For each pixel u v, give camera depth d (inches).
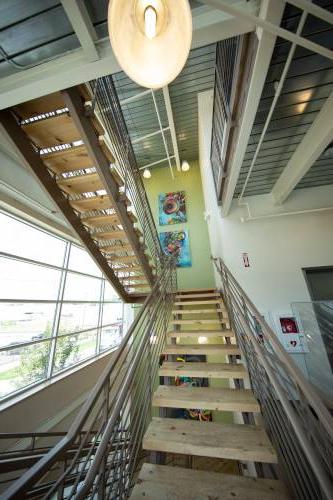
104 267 123.7
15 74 50.5
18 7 42.1
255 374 72.7
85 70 48.5
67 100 59.8
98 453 36.9
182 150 242.1
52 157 75.7
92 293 201.3
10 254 122.7
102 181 79.0
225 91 88.4
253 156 100.7
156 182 262.5
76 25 42.3
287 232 128.3
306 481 40.3
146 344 72.9
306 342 104.4
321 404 32.2
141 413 63.1
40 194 128.6
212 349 90.2
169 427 60.2
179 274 222.1
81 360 170.6
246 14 39.0
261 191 133.8
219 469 153.7
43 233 149.6
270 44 49.5
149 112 187.5
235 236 133.0
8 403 102.0
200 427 60.0
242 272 126.0
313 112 79.2
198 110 183.5
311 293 117.6
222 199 134.9
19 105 62.8
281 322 111.4
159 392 72.4
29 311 132.0
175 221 242.2
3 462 48.0
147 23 25.4
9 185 108.3
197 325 178.2
